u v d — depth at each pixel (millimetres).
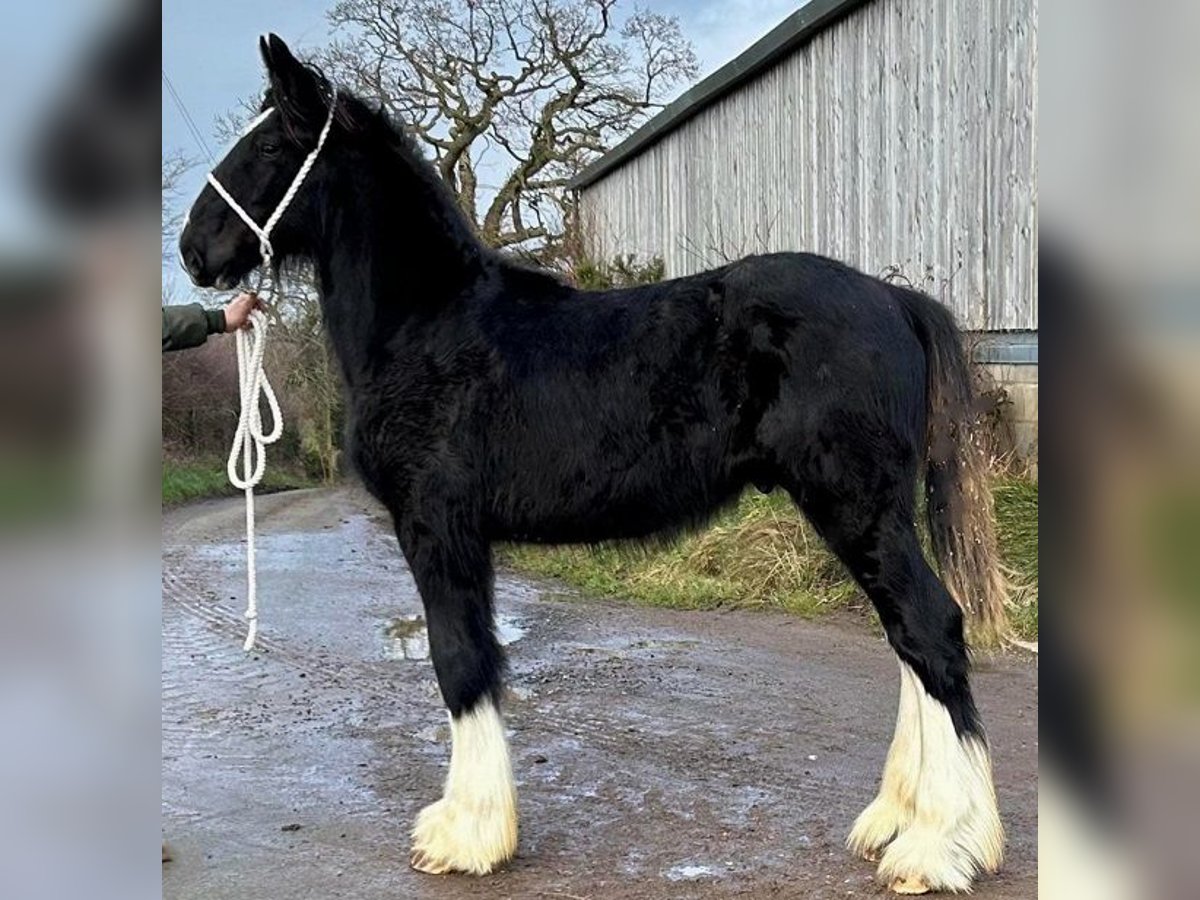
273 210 3062
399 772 3674
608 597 6965
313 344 15523
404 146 3041
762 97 10039
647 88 19438
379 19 17828
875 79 8398
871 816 2857
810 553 6664
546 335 2865
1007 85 7113
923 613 2592
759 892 2646
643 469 2771
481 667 2861
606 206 14141
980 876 2652
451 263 3006
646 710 4340
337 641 5891
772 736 3955
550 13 18359
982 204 7391
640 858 2877
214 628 6281
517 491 2846
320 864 2898
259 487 18078
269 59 3016
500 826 2814
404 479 2889
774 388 2643
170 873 2844
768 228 10070
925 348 2799
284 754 3889
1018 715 4055
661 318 2779
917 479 2721
